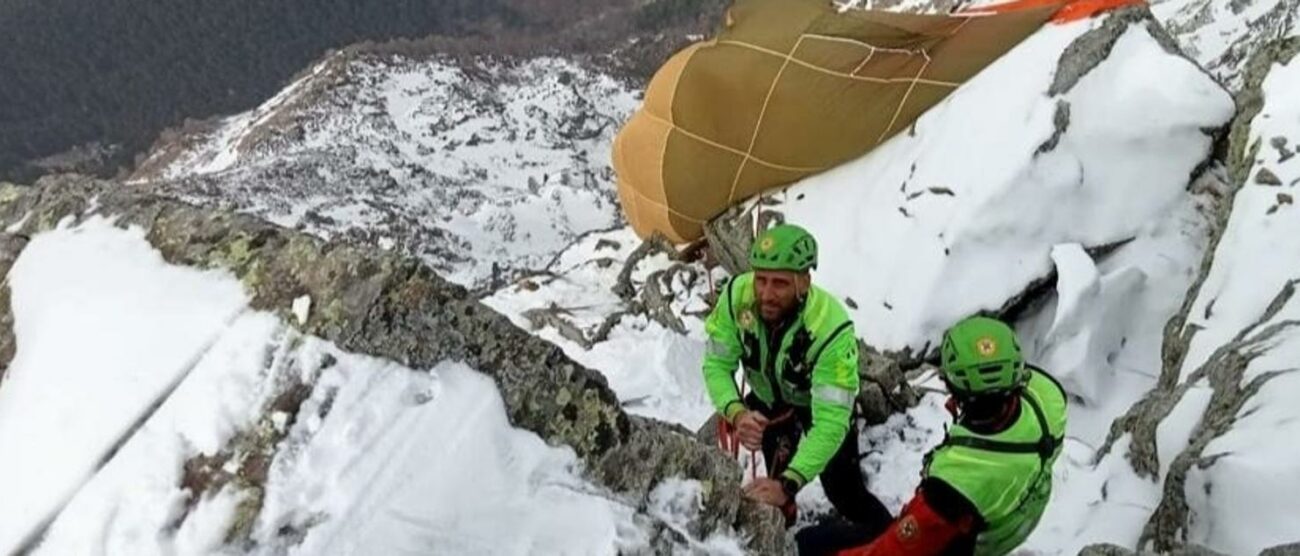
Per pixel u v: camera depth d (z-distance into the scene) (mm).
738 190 13078
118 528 3152
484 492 3414
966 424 3777
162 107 155000
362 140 98250
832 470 5145
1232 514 5035
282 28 168250
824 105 12328
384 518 3242
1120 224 10375
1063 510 6301
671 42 133375
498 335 3713
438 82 112688
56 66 155000
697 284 12867
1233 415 5832
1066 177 10516
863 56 12375
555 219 65312
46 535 3195
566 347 11086
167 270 3801
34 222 4211
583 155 105312
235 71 163875
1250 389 5984
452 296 3676
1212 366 6762
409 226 63469
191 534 3131
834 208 12242
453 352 3609
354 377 3451
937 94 12016
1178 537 5340
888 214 11438
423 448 3398
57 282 3871
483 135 104750
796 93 12445
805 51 12555
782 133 12547
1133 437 6715
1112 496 6273
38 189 4336
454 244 61000
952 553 3789
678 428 5000
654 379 9398
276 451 3289
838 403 4297
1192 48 32312
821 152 12438
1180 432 6211
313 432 3340
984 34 12055
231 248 3787
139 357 3533
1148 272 10062
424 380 3523
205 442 3307
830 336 4340
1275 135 9141
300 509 3197
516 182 96688
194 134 122188
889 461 6707
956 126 11562
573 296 12875
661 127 13336
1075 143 10766
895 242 11117
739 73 12766
